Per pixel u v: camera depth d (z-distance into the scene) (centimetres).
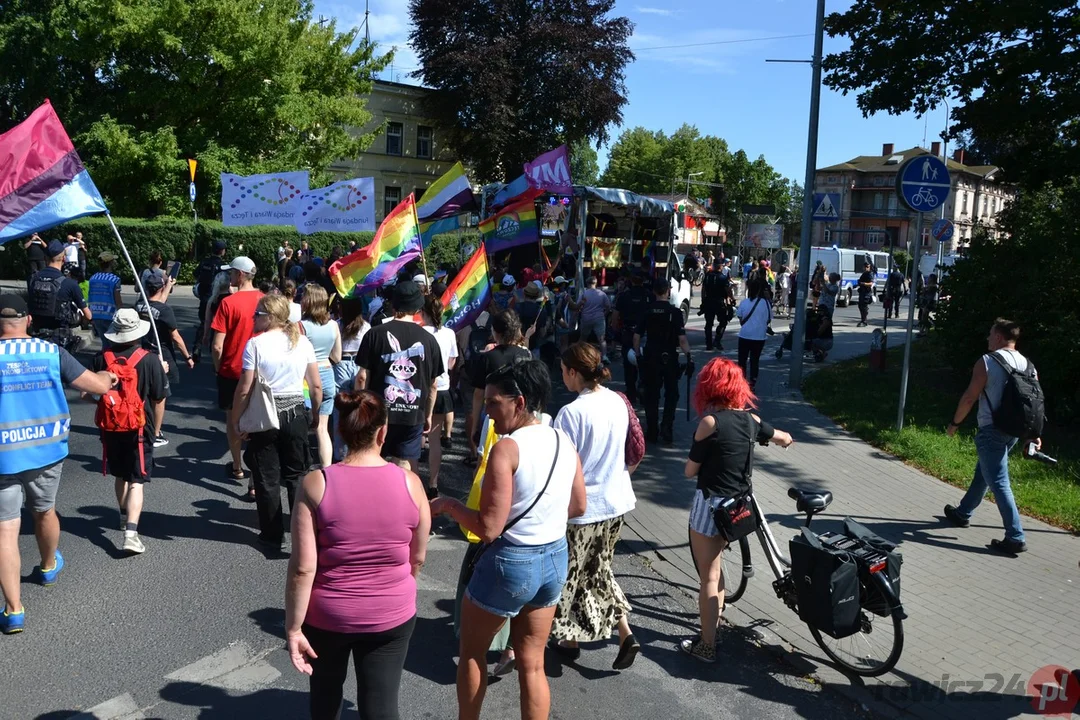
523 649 358
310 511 304
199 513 664
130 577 539
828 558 442
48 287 1008
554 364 1284
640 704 427
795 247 5472
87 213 655
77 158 648
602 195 1778
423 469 827
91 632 466
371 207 1091
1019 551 645
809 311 1638
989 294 1134
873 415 1077
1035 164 1334
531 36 3397
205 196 2925
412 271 1098
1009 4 1157
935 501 770
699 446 461
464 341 1048
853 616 443
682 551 646
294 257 1933
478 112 3462
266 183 1089
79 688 411
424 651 470
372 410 315
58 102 3047
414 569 331
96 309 1060
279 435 589
